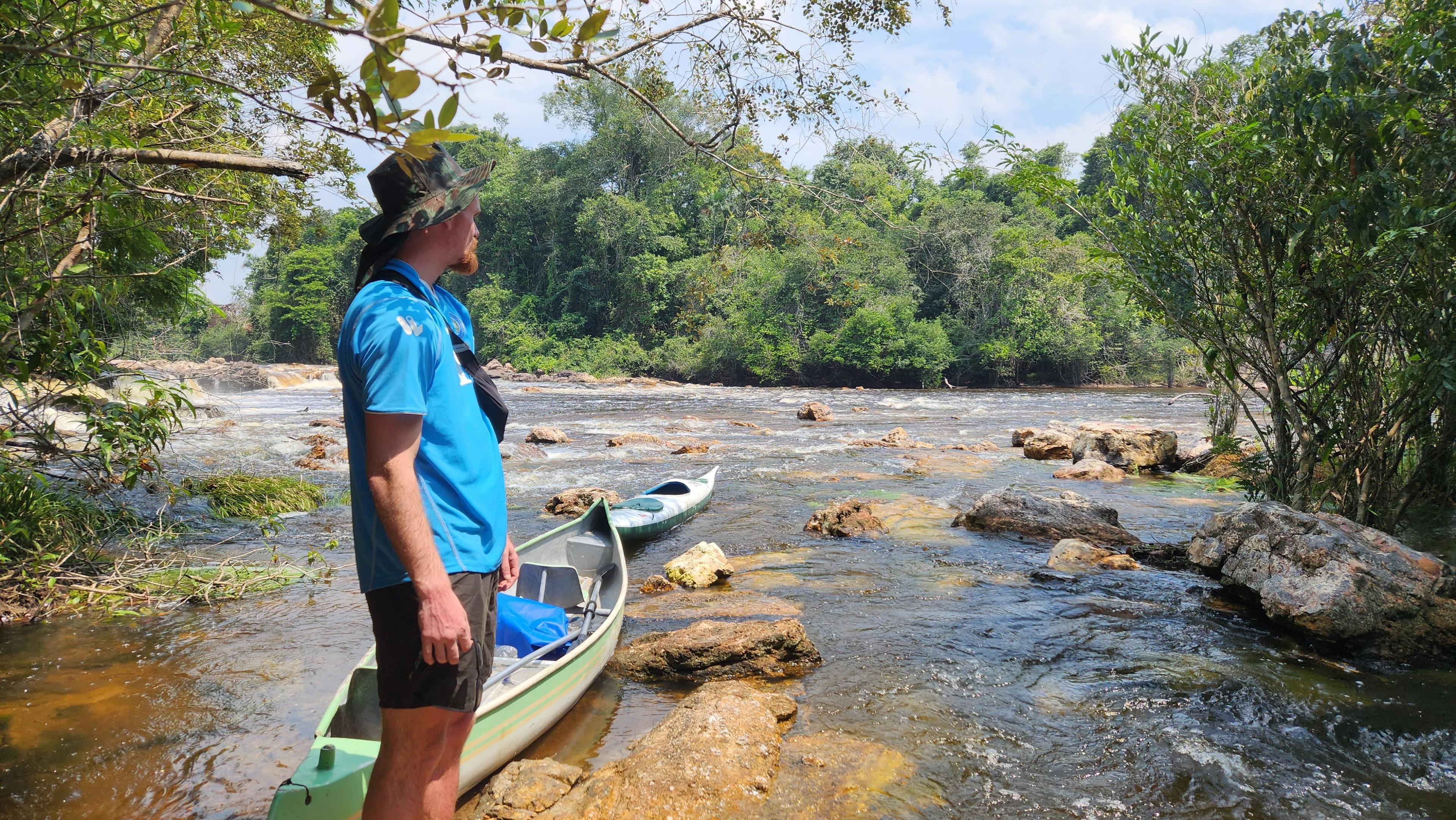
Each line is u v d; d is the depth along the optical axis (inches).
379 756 78.5
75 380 214.1
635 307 1908.2
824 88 167.2
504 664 151.6
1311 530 211.0
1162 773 139.9
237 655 191.2
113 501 287.1
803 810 128.1
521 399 1097.4
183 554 272.4
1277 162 222.4
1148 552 284.0
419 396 73.9
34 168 170.7
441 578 73.0
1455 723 156.8
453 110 70.2
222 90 209.9
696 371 1674.5
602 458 539.2
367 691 128.9
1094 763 143.7
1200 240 252.2
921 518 347.9
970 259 1611.7
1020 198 1815.9
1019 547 298.4
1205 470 464.8
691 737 142.1
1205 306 261.3
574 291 2031.3
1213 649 195.9
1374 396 235.6
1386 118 197.0
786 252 1483.8
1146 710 164.1
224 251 280.2
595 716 163.6
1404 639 187.5
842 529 317.1
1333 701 167.3
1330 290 229.1
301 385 1289.4
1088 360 1556.3
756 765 138.1
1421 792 133.9
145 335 336.8
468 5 73.4
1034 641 202.8
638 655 184.1
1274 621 206.1
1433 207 189.8
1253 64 236.4
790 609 227.8
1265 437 275.4
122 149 174.7
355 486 78.0
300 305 2222.0
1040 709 164.9
